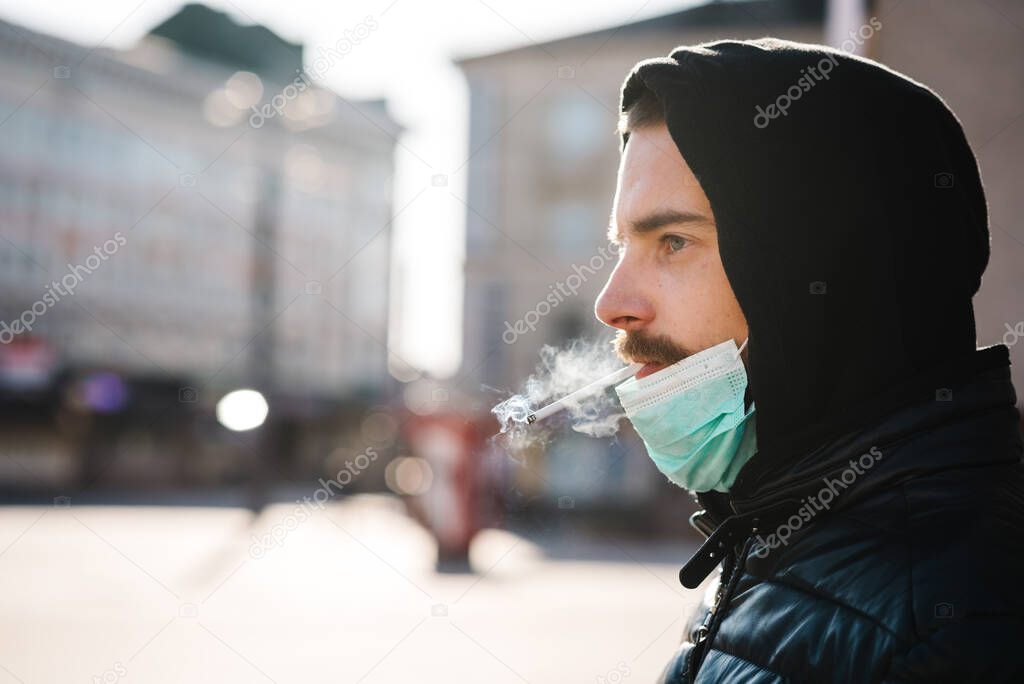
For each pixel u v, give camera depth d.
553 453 24.64
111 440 48.94
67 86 60.59
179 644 10.25
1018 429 1.54
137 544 20.48
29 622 11.38
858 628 1.36
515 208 44.50
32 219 59.75
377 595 13.66
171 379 61.41
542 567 17.23
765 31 36.88
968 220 1.59
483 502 18.16
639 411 1.76
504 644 10.32
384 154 80.44
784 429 1.58
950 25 10.70
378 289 81.00
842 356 1.56
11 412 48.62
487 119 44.69
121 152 63.78
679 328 1.71
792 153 1.57
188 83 65.56
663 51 41.56
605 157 43.50
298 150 72.88
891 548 1.41
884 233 1.54
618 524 25.02
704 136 1.61
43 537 21.78
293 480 49.25
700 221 1.67
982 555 1.33
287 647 10.15
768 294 1.57
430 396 18.77
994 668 1.23
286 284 73.31
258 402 30.91
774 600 1.51
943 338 1.55
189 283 67.56
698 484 1.83
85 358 61.38
